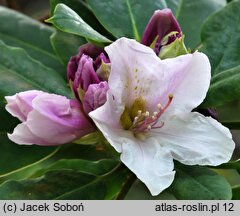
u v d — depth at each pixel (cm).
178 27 47
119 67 43
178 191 44
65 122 44
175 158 44
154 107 45
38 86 48
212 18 50
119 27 50
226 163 46
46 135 43
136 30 50
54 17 45
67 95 48
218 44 49
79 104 44
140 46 43
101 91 43
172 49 45
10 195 45
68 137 44
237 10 50
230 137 44
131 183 48
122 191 47
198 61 44
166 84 44
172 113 45
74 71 46
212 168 46
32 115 43
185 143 45
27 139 43
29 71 48
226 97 46
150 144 45
